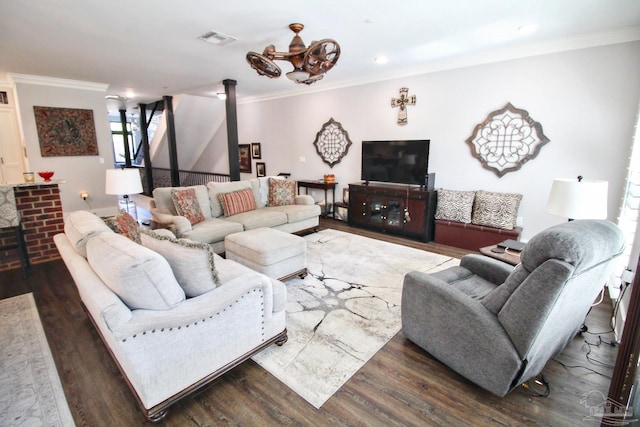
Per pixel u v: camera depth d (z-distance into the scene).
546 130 3.81
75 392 1.82
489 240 4.10
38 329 2.45
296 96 6.55
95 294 1.50
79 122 5.91
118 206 6.60
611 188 3.49
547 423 1.61
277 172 7.31
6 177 6.20
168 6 2.69
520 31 3.31
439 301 1.92
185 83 5.91
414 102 4.89
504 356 1.61
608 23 3.09
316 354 2.14
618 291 2.83
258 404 1.74
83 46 3.75
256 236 3.35
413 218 4.74
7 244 3.64
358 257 3.99
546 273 1.41
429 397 1.78
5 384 1.88
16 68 4.82
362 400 1.76
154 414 1.59
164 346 1.56
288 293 3.01
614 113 3.40
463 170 4.55
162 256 1.71
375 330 2.42
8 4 2.64
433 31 3.30
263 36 3.42
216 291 1.79
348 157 5.91
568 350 2.19
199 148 9.14
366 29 3.24
